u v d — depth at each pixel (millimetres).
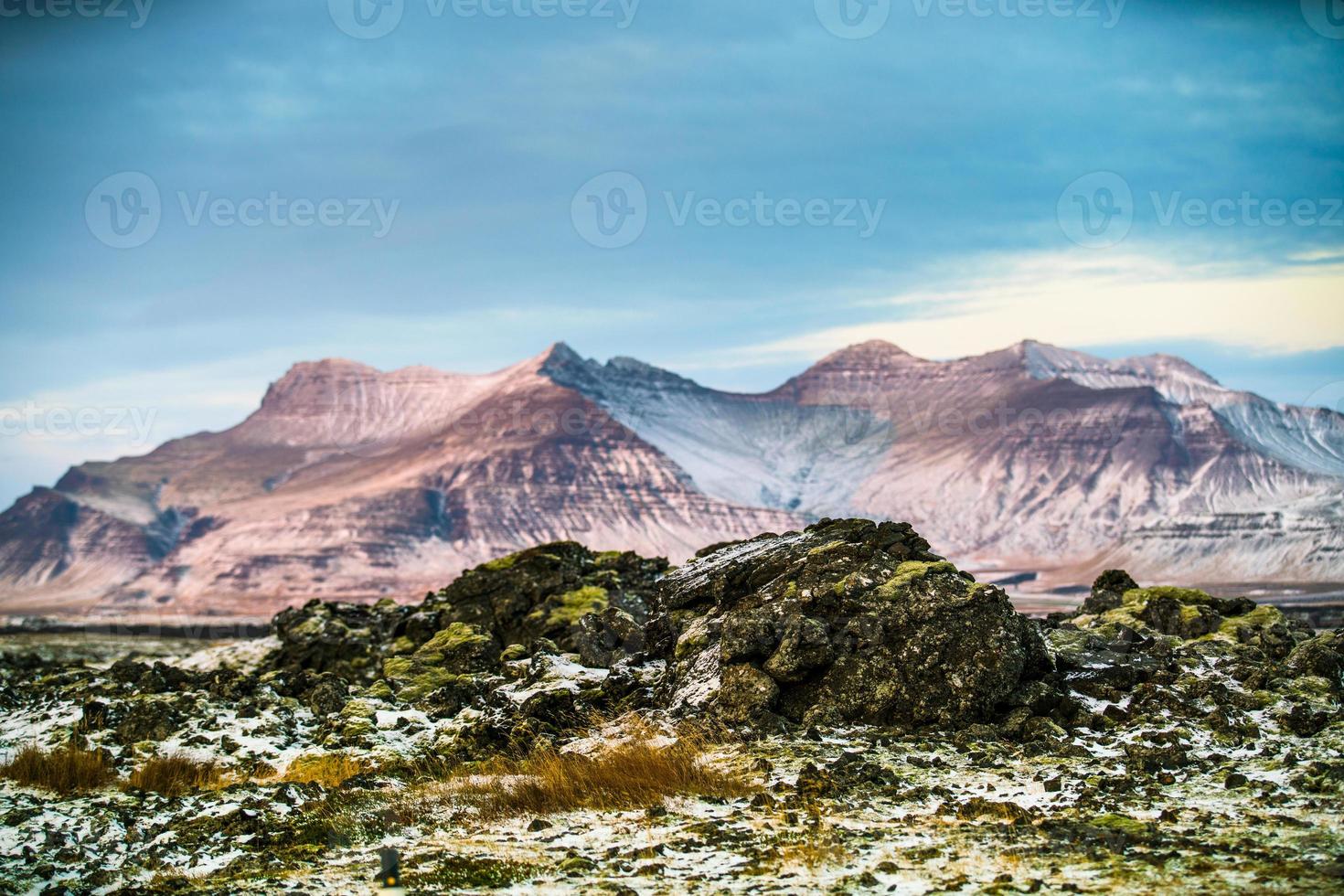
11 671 46906
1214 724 23266
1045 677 26219
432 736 27562
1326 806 18016
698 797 21031
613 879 16672
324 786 23734
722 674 26438
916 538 28875
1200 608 32312
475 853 18391
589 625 33656
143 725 28188
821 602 26875
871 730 24688
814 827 18641
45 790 23969
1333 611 137125
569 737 26172
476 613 37312
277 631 42438
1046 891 15219
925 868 16422
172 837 20297
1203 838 16906
